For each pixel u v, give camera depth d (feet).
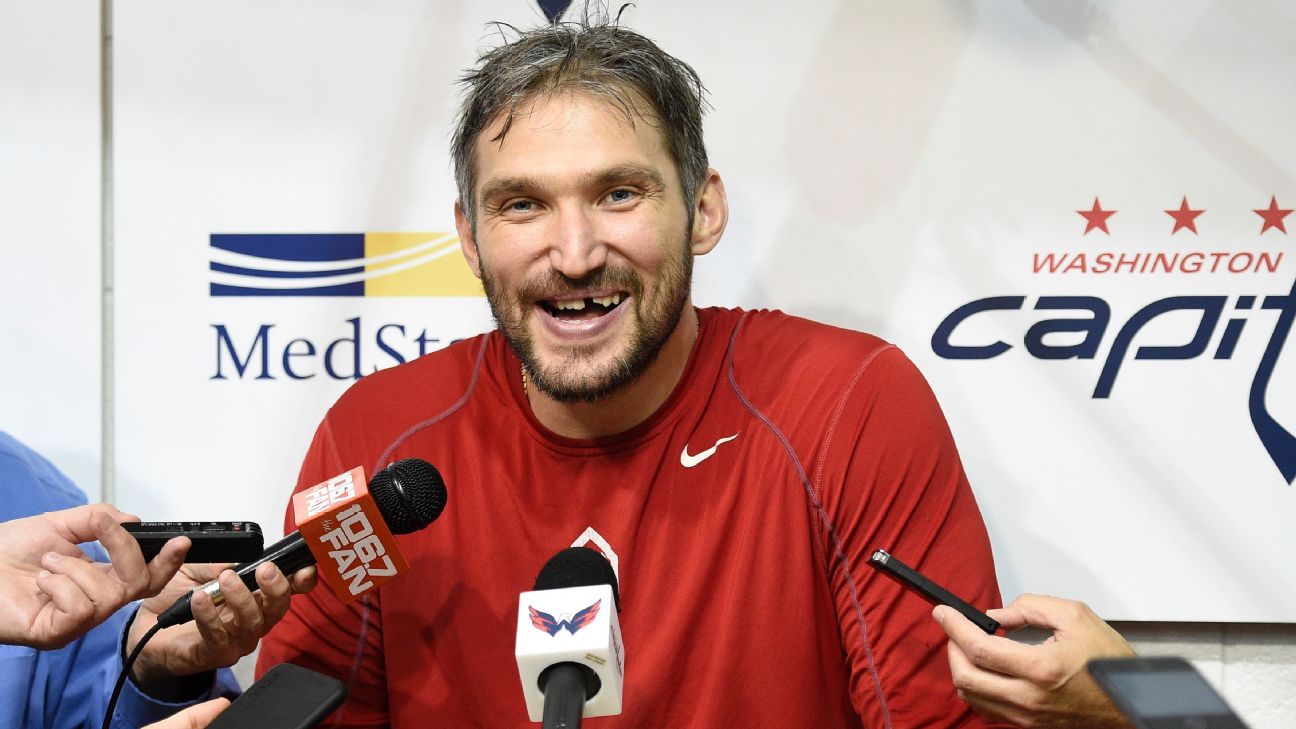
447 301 22.68
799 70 22.03
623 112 15.96
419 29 22.48
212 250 22.66
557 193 15.80
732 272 22.21
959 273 21.86
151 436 22.67
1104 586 21.63
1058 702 13.89
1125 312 21.63
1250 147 21.36
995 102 21.72
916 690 15.79
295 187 22.63
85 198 22.66
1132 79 21.53
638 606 16.74
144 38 22.58
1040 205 21.71
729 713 16.24
